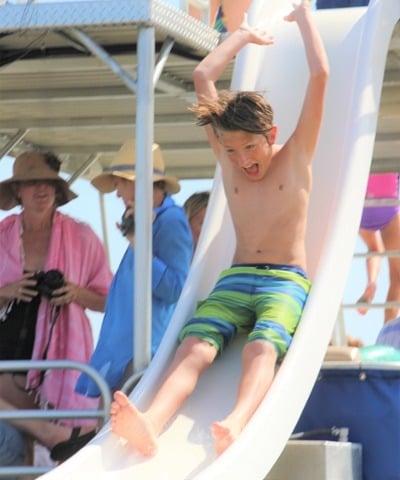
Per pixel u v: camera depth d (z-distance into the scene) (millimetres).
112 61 15336
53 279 16453
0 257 16891
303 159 14336
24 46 16891
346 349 14945
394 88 19875
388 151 23109
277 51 16781
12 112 21141
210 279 14883
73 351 16438
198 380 13789
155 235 15656
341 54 16281
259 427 12570
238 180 14414
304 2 14867
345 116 15695
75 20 15289
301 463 13625
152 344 15391
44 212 17047
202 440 13062
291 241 14148
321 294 13789
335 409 14633
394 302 23562
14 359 16359
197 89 14766
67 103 20375
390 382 14430
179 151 23172
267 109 13891
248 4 18172
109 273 17391
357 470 14195
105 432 13148
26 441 16031
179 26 15812
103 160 24078
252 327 14117
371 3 16609
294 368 13164
